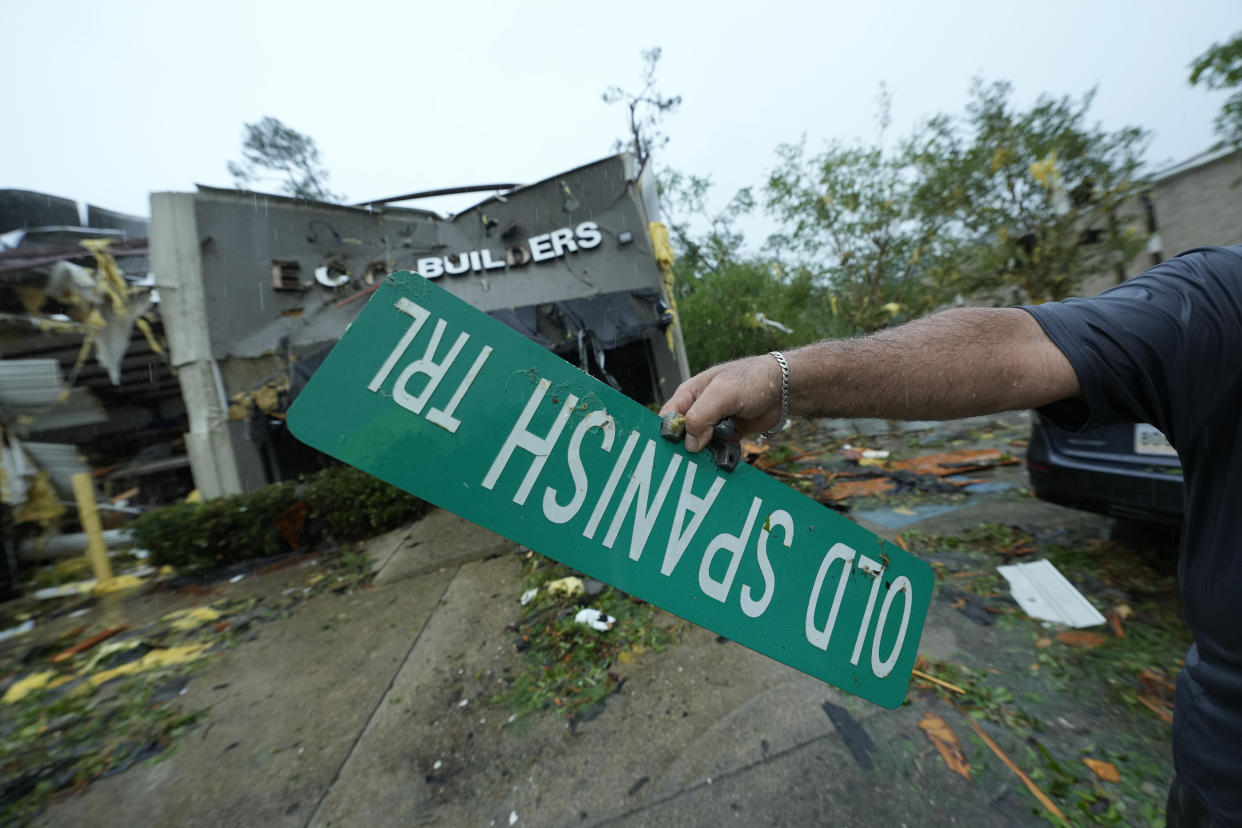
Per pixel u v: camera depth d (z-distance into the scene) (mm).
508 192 8523
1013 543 3432
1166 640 2365
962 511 4078
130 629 4371
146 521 5477
